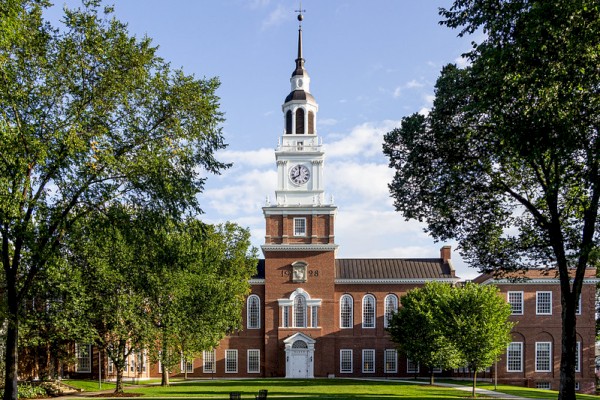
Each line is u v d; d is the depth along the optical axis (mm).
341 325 93062
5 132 28812
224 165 36250
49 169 31469
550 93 27203
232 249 76938
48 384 55312
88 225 34156
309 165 93125
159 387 63344
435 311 69188
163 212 34906
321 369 89812
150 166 33125
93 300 55000
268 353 90188
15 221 30688
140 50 34219
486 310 59906
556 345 85750
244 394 51375
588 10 23719
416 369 85188
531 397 54844
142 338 55500
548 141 27281
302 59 96000
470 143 36406
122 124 33688
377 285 93688
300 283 91250
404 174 39188
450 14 29047
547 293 86625
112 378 75688
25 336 55812
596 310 90500
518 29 26344
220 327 68375
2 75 30266
